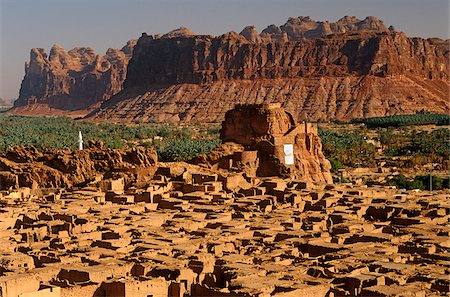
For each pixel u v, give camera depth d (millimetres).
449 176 194625
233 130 154500
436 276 75688
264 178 143875
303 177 149250
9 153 153625
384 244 92812
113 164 147500
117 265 78875
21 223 109250
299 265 80438
